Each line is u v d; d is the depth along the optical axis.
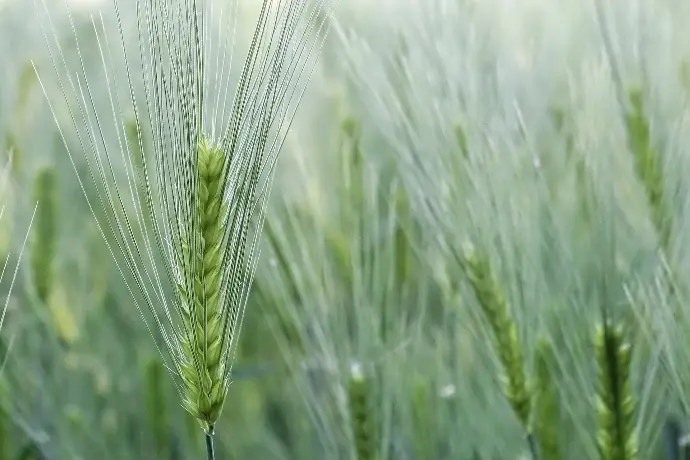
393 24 0.72
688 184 0.61
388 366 0.62
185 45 0.46
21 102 0.79
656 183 0.61
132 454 0.67
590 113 0.61
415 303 0.70
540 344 0.59
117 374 0.74
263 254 0.65
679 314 0.58
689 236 0.60
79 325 0.74
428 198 0.63
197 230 0.47
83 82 0.87
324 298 0.63
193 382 0.48
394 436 0.64
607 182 0.58
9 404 0.65
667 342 0.58
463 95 0.64
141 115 0.67
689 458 0.60
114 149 0.80
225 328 0.48
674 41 0.67
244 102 0.47
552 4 0.75
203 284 0.47
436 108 0.63
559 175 0.66
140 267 0.64
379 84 0.67
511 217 0.61
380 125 0.67
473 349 0.65
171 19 0.46
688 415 0.58
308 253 0.64
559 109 0.69
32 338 0.72
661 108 0.64
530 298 0.60
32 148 0.80
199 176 0.47
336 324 0.63
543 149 0.67
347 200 0.66
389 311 0.65
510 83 0.65
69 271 0.79
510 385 0.56
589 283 0.59
